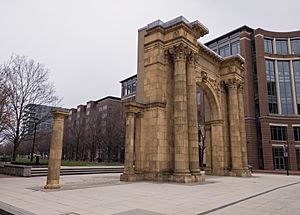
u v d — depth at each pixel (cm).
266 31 6225
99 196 1300
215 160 3164
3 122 3141
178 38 2381
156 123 2283
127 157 2181
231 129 3275
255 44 6100
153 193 1430
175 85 2319
